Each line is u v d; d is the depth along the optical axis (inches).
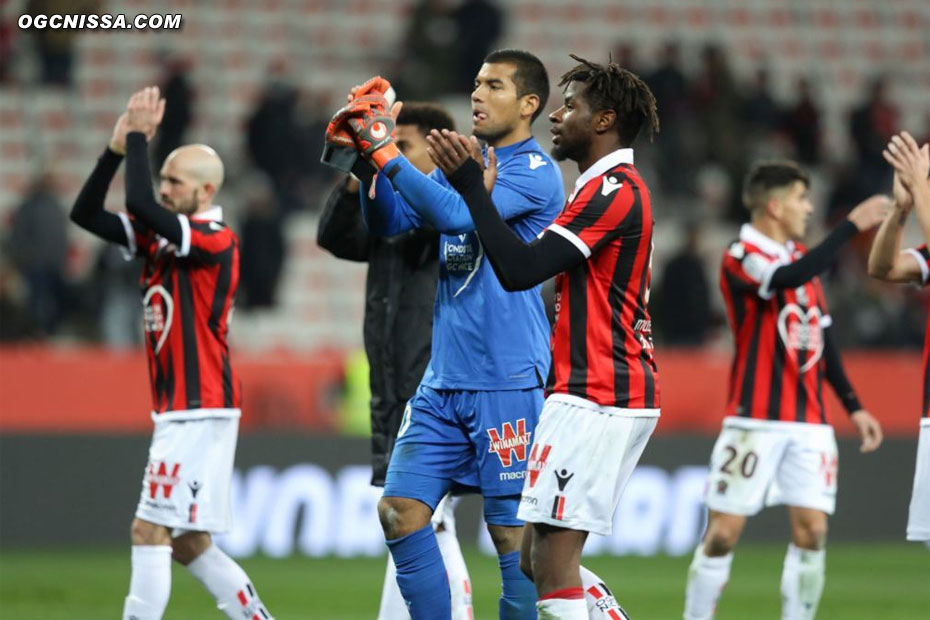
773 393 1011.3
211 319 870.4
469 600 874.1
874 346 2113.7
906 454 1876.2
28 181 2377.0
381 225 783.7
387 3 2721.5
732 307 1031.0
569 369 678.5
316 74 2578.7
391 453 825.5
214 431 867.4
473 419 755.4
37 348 1886.1
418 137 863.7
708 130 2410.2
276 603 1267.2
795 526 1013.2
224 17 2608.3
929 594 1379.2
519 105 765.9
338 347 2269.9
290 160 2245.3
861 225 984.3
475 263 752.3
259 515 1695.4
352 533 1717.5
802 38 2842.0
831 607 1279.5
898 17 2918.3
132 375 1777.8
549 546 682.2
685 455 1802.4
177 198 882.8
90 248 2207.2
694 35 2805.1
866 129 2482.8
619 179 675.4
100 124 2455.7
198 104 2486.5
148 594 852.6
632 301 680.4
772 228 1035.3
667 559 1701.5
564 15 2765.7
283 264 2066.9
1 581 1382.9
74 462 1690.5
